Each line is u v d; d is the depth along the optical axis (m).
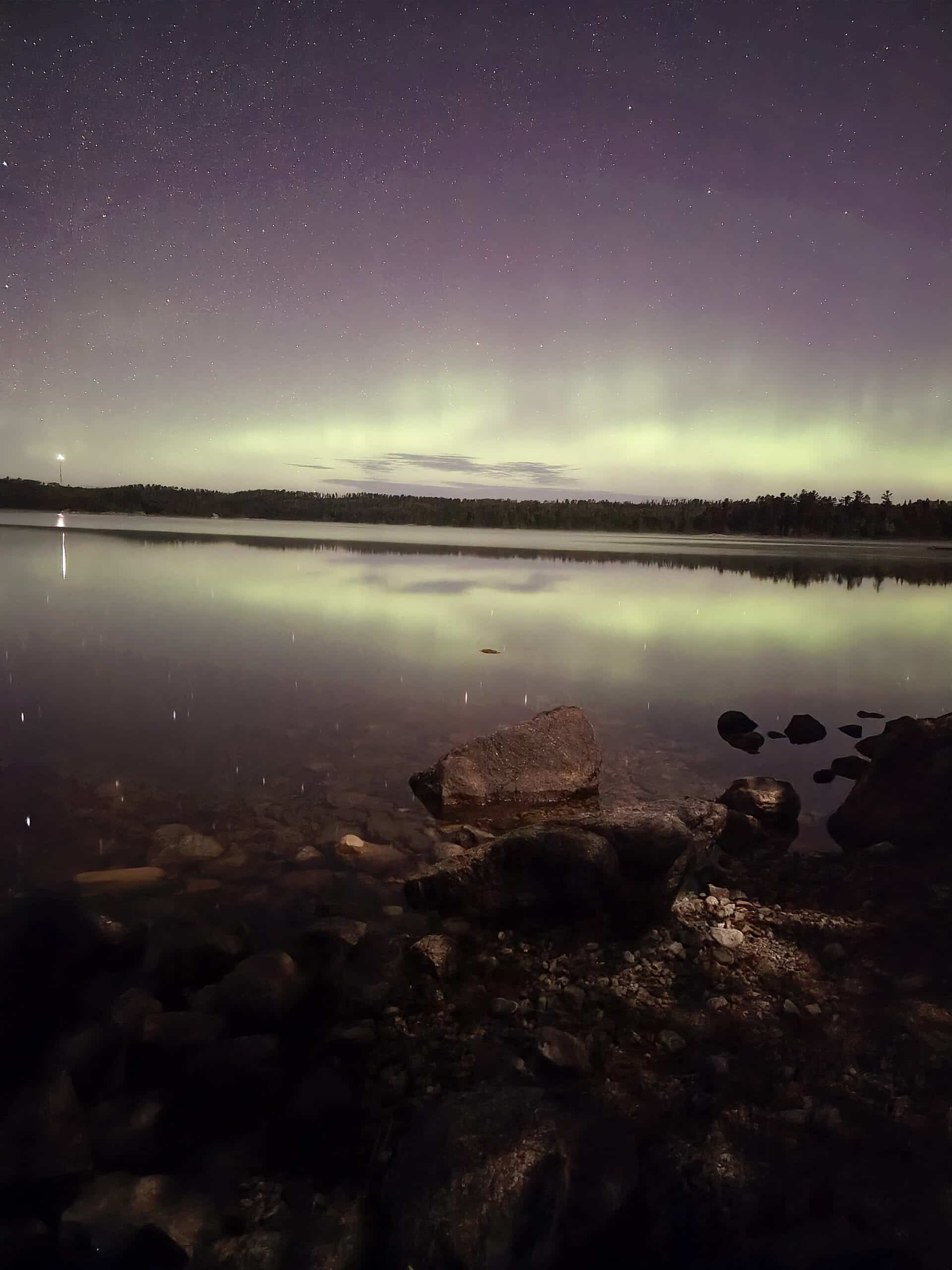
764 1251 2.50
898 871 5.46
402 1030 3.91
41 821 6.48
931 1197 2.58
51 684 12.11
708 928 4.89
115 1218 2.69
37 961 4.06
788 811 6.91
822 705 12.02
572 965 4.57
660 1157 2.90
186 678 12.77
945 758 6.38
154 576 31.45
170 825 6.40
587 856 5.04
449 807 7.09
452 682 13.02
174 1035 3.62
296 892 5.34
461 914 5.11
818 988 4.15
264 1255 2.54
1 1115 3.12
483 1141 2.86
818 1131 2.97
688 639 18.75
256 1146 3.10
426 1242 2.55
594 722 10.66
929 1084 3.16
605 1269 2.56
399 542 75.38
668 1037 3.79
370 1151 3.08
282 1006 3.89
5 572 31.16
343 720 10.34
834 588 35.25
